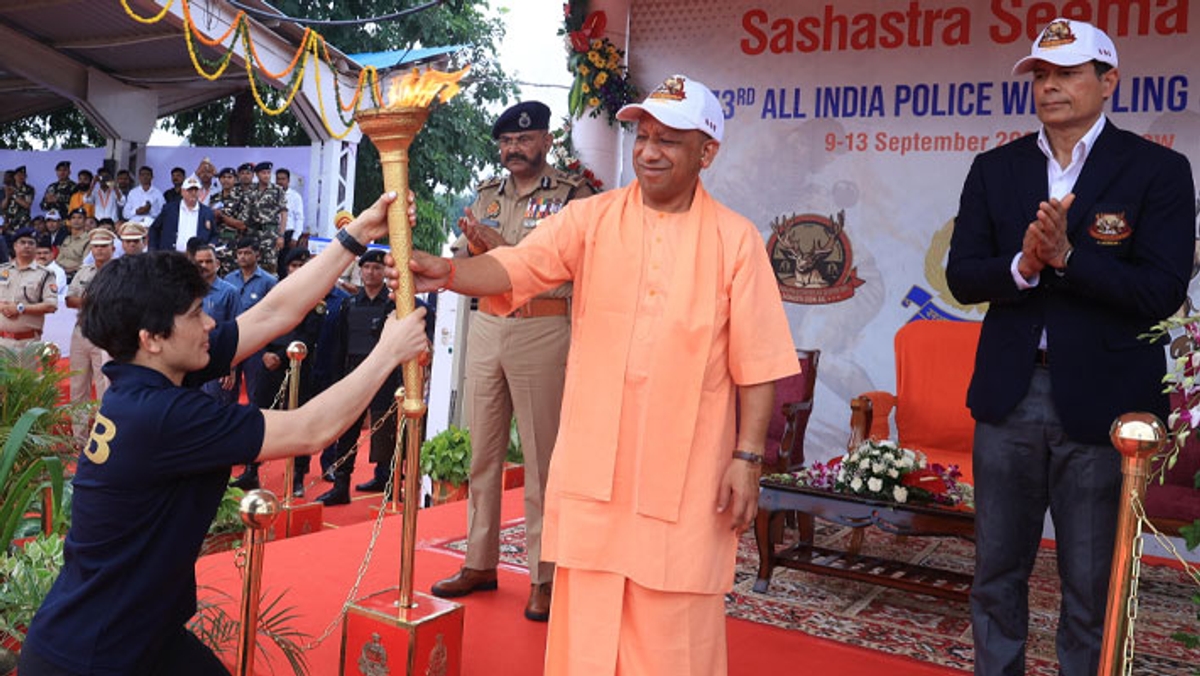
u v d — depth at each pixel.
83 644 2.04
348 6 18.36
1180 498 4.97
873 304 6.62
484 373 3.99
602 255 2.51
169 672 2.24
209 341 2.34
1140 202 2.73
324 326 7.68
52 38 13.52
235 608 3.76
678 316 2.43
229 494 5.29
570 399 2.51
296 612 3.84
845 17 6.62
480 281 2.45
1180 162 2.76
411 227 2.32
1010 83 6.29
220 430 2.08
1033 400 2.78
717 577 2.46
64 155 15.05
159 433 2.04
